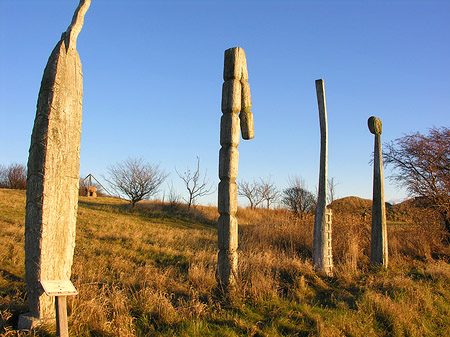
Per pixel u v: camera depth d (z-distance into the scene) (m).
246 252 10.77
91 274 7.19
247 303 6.74
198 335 5.32
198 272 7.75
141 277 7.54
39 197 5.01
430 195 14.96
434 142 15.34
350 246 11.66
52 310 5.09
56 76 5.23
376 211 10.95
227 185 7.27
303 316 6.39
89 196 28.77
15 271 7.23
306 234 13.07
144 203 25.12
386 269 10.35
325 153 10.03
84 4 5.56
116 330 5.02
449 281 9.21
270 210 27.30
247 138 7.80
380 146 11.24
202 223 21.12
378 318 6.65
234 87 7.41
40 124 5.14
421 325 6.55
